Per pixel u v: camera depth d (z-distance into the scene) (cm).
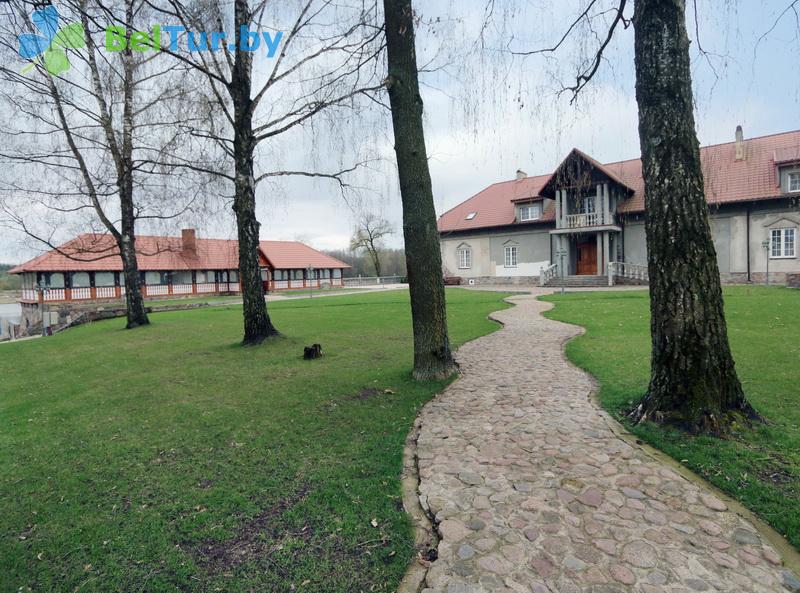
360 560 277
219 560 281
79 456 449
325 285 5322
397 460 416
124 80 1301
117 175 1521
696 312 444
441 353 704
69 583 264
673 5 454
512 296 2300
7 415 604
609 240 2962
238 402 612
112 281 3784
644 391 579
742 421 431
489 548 280
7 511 347
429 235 696
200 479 390
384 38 729
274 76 973
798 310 1268
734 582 245
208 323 1650
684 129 451
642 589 242
